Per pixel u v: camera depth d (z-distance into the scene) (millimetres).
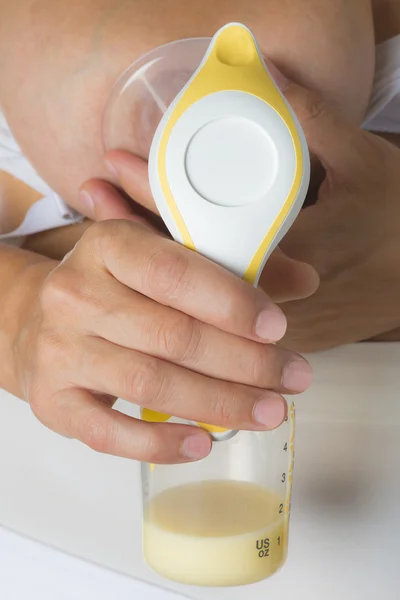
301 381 490
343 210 682
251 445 495
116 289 494
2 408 673
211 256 465
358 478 573
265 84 447
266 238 460
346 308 765
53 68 667
